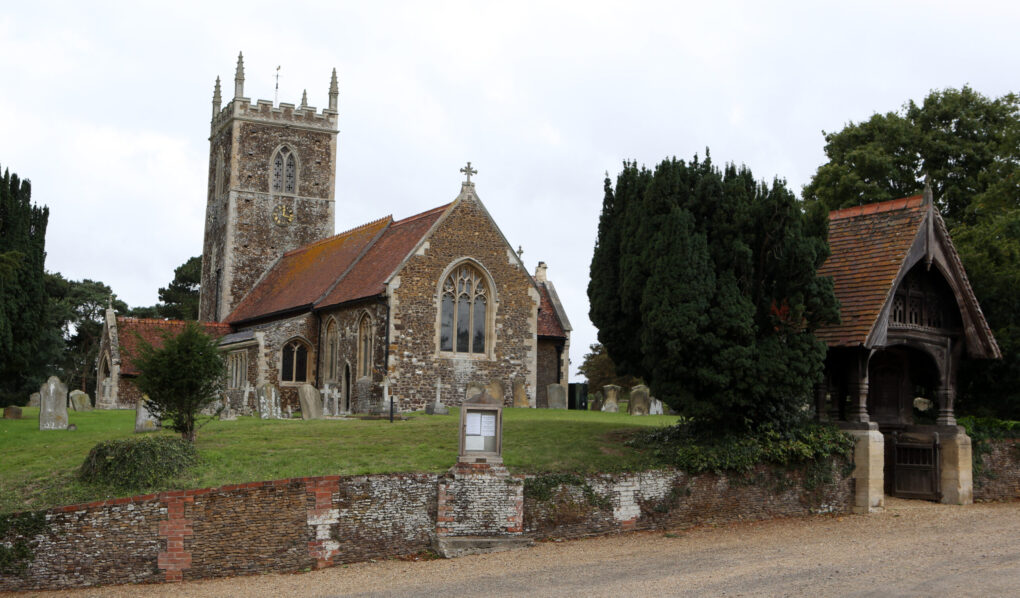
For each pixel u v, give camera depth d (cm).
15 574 1702
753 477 2344
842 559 1859
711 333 2259
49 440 2622
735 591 1603
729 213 2359
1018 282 2909
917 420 3119
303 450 2255
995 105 4553
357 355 4059
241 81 5700
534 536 2058
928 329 2623
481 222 4038
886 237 2584
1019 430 2906
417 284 3866
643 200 2445
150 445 1997
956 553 1914
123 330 5047
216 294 5819
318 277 4806
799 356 2298
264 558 1836
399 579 1755
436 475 2006
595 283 2667
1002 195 3669
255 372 4356
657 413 3947
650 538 2111
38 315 3781
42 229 3856
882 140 4547
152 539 1769
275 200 5738
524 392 4053
